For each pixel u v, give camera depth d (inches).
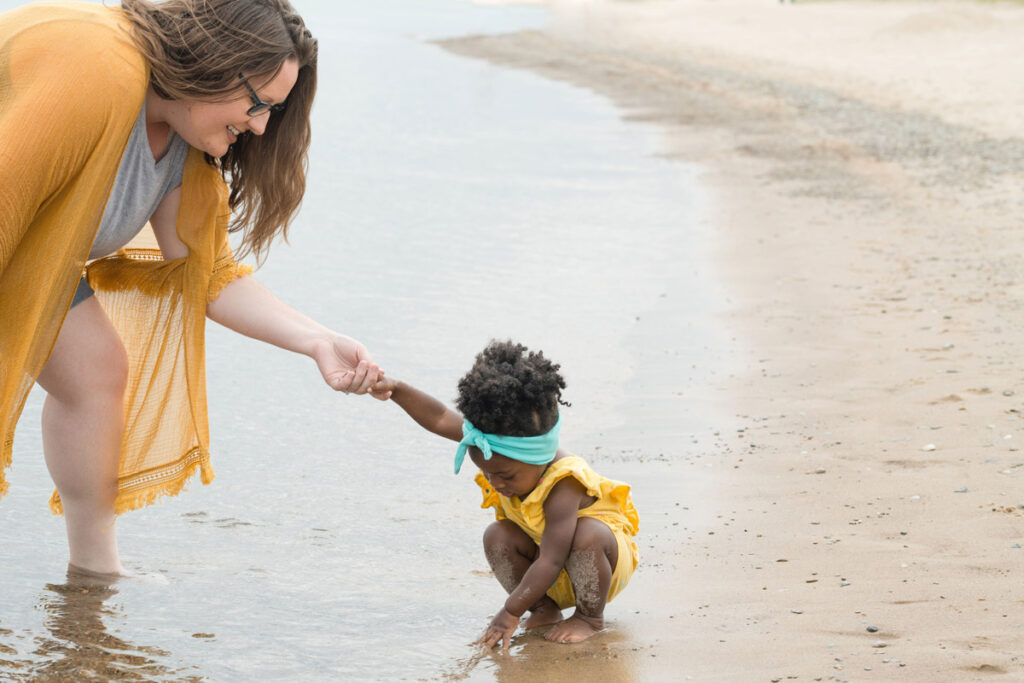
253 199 153.8
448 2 2437.3
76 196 129.6
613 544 141.0
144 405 157.0
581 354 266.5
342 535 171.9
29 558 159.9
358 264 353.1
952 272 330.6
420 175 523.8
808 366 250.1
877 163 551.5
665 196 480.7
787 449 200.1
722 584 150.2
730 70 1061.8
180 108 136.3
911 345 260.4
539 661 132.6
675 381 245.6
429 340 275.7
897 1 1609.3
